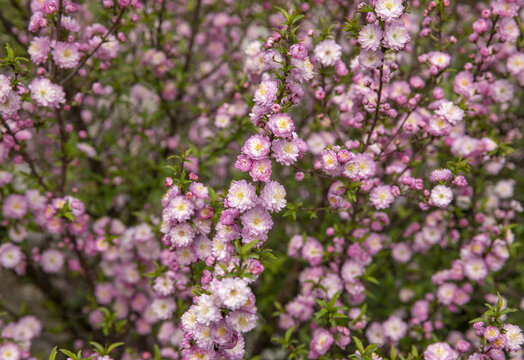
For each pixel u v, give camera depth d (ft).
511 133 4.11
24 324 4.18
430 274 4.14
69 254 4.52
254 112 3.04
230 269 2.97
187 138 4.68
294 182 4.07
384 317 4.19
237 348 2.97
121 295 4.23
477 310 4.02
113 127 4.70
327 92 3.69
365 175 3.36
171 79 4.41
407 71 3.92
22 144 3.66
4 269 4.43
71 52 3.47
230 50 4.82
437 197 3.38
